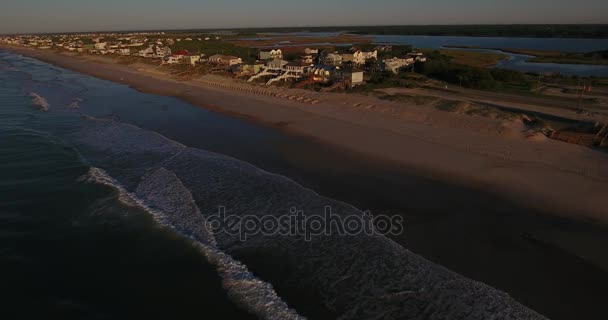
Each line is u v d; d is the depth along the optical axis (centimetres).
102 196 2491
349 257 1870
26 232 2097
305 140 3691
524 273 1733
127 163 3064
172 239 2033
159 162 3089
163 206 2367
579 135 3403
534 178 2683
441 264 1809
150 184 2669
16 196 2481
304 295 1639
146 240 2025
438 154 3203
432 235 2041
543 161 2983
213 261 1858
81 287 1698
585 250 1878
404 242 1986
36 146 3431
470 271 1755
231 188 2606
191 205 2377
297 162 3117
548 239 1975
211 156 3234
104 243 2003
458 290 1639
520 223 2134
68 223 2183
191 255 1906
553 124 3875
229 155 3297
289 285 1698
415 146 3419
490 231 2062
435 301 1586
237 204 2388
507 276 1717
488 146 3344
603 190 2475
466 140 3519
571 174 2728
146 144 3550
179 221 2202
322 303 1595
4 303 1603
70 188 2603
